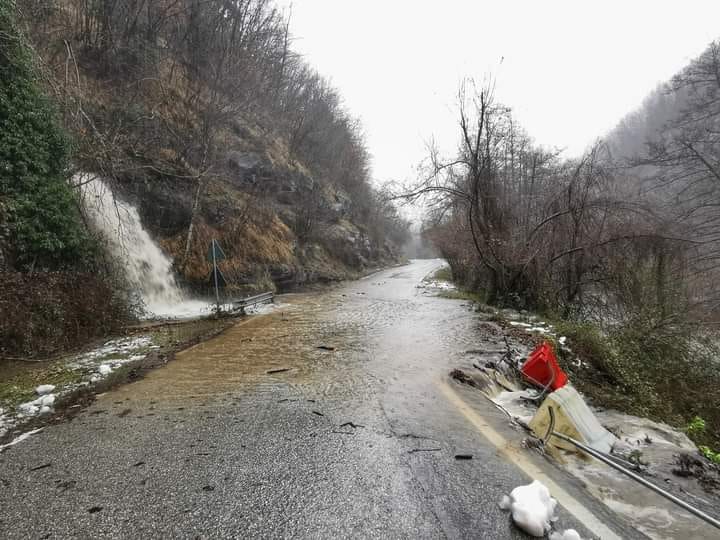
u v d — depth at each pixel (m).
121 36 18.16
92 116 14.27
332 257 33.84
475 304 15.88
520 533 2.52
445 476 3.22
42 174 9.31
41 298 7.91
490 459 3.53
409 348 8.02
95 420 4.47
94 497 2.99
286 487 3.06
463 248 20.61
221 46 22.42
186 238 16.73
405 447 3.72
